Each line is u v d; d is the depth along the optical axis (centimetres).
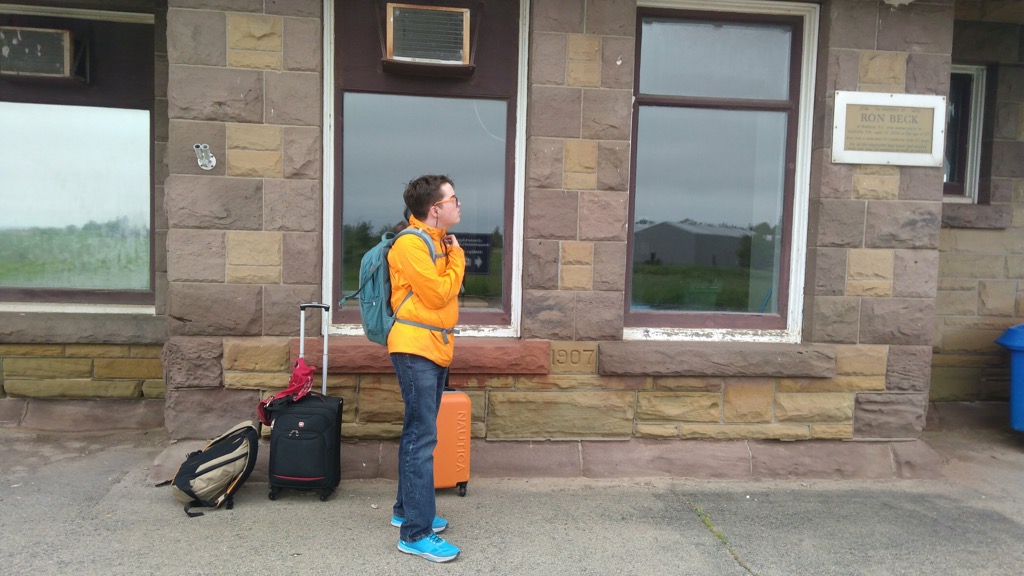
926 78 439
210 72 393
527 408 424
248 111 397
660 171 457
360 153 434
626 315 451
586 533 348
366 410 414
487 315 441
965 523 373
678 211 460
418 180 315
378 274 316
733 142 462
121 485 393
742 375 434
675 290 463
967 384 554
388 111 435
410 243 302
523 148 430
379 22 417
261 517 355
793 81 452
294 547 323
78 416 489
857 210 439
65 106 501
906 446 450
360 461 411
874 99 435
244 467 364
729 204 464
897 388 448
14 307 496
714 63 455
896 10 435
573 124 417
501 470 419
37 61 482
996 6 512
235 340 405
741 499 401
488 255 446
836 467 441
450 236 328
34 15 488
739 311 468
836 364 443
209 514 356
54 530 334
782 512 383
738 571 314
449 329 318
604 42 416
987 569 321
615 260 425
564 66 414
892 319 445
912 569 320
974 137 555
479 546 330
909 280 445
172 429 405
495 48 431
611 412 430
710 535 350
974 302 550
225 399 408
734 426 440
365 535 337
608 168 421
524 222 427
